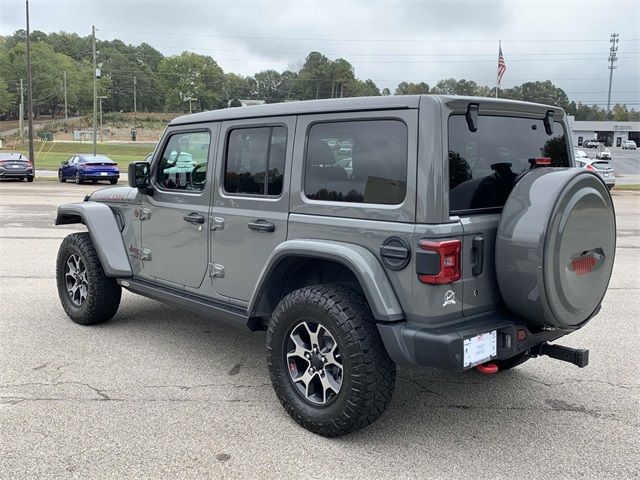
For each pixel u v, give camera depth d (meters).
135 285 5.08
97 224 5.29
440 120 3.05
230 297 4.23
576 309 3.33
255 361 4.79
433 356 3.02
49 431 3.52
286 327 3.58
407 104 3.13
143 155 62.09
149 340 5.28
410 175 3.10
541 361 4.89
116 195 5.41
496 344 3.23
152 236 4.95
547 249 3.04
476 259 3.20
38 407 3.85
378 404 3.28
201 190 4.45
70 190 22.72
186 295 4.61
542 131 3.89
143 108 166.50
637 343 5.34
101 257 5.24
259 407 3.90
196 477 3.04
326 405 3.42
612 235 3.56
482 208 3.36
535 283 3.08
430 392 4.22
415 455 3.30
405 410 3.91
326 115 3.54
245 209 4.03
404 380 4.45
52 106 154.00
